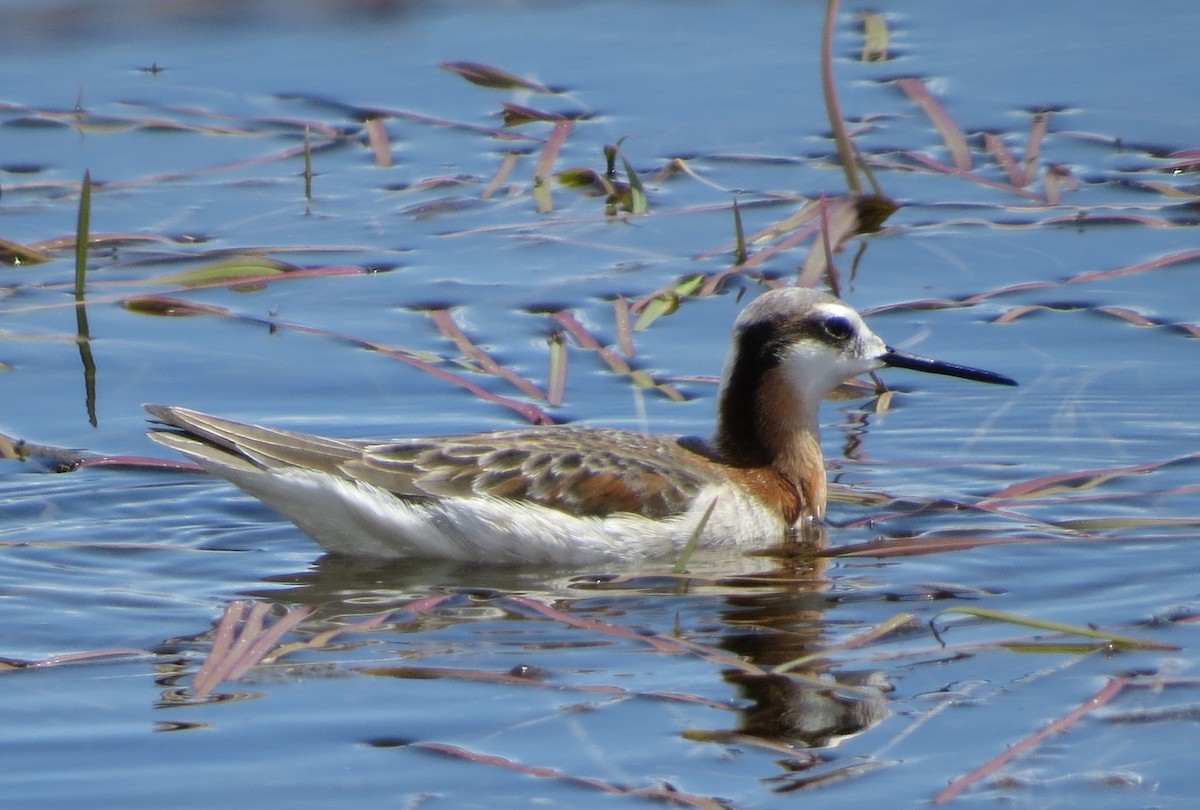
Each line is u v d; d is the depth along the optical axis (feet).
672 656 32.35
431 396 45.93
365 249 55.42
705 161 61.77
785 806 26.99
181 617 34.47
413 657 32.37
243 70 69.51
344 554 38.65
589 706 30.19
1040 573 35.83
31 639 33.19
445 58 70.13
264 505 41.11
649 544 38.50
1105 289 51.44
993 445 43.27
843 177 60.23
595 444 39.93
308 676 31.48
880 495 40.73
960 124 63.52
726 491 39.58
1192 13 72.13
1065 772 27.81
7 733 29.32
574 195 59.77
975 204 57.82
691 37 72.43
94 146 63.36
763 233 55.62
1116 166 60.13
